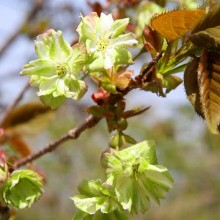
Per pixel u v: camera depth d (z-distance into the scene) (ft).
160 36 1.34
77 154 4.72
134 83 1.39
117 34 1.34
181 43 1.30
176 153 4.78
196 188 5.38
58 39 1.34
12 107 2.18
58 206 5.49
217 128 1.16
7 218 1.49
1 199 1.44
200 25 1.20
